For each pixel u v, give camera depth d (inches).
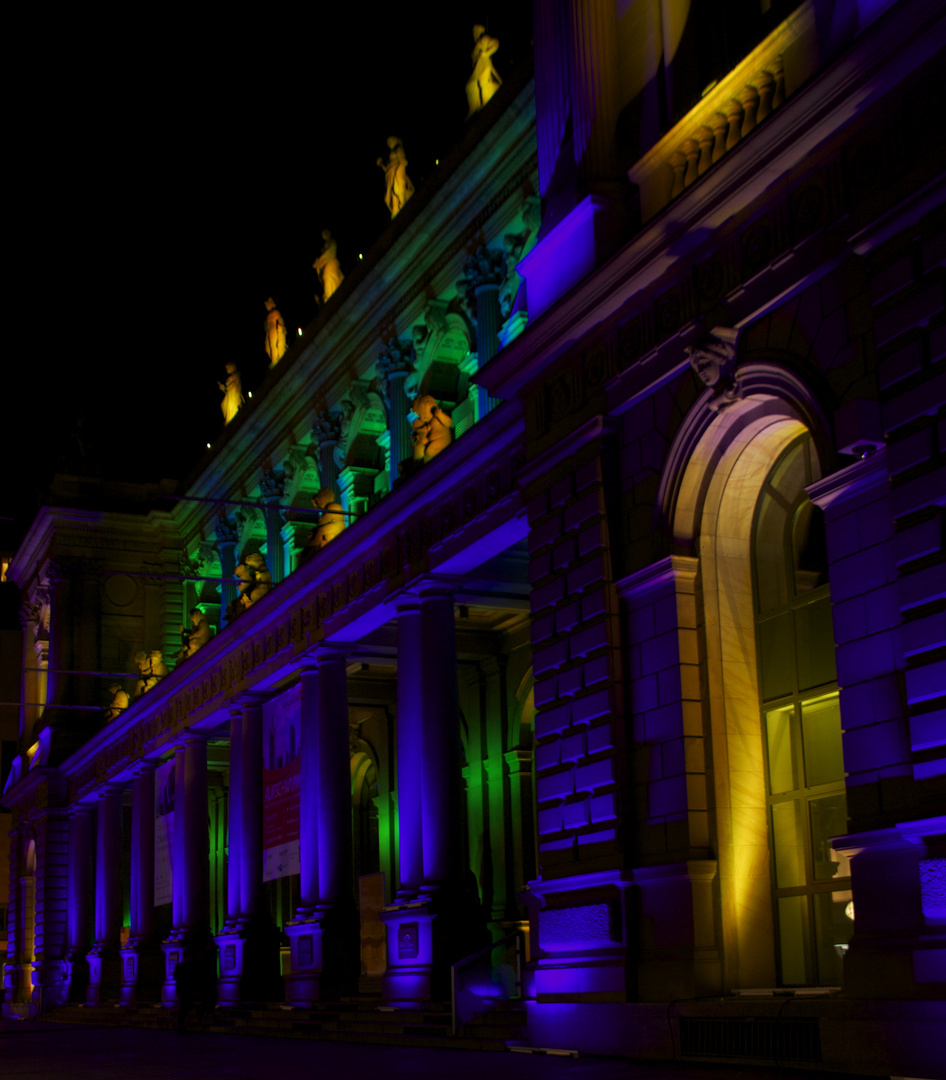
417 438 1137.4
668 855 728.3
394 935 1091.9
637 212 828.6
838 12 658.8
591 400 828.6
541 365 877.8
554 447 849.5
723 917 701.9
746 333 698.8
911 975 546.9
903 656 576.4
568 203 864.9
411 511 1125.1
